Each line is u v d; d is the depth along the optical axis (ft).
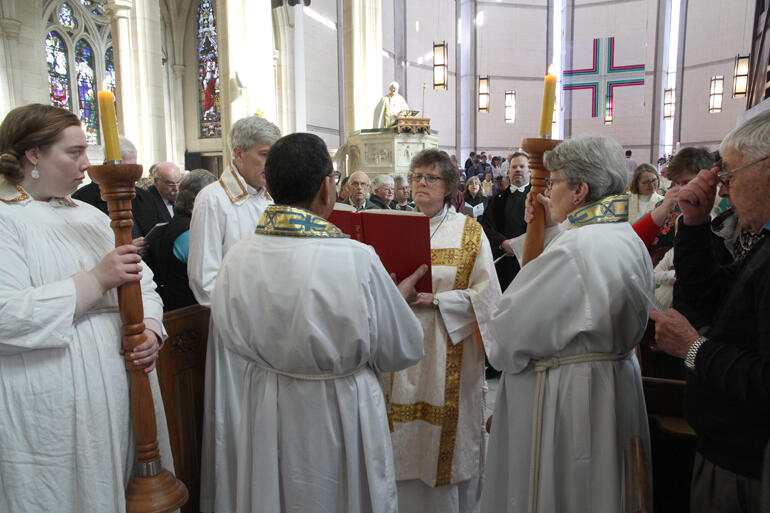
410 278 6.16
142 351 5.03
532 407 5.00
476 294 6.56
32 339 4.39
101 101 4.78
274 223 4.36
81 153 4.98
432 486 6.58
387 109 30.86
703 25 65.36
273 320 4.18
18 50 39.22
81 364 4.79
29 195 4.90
